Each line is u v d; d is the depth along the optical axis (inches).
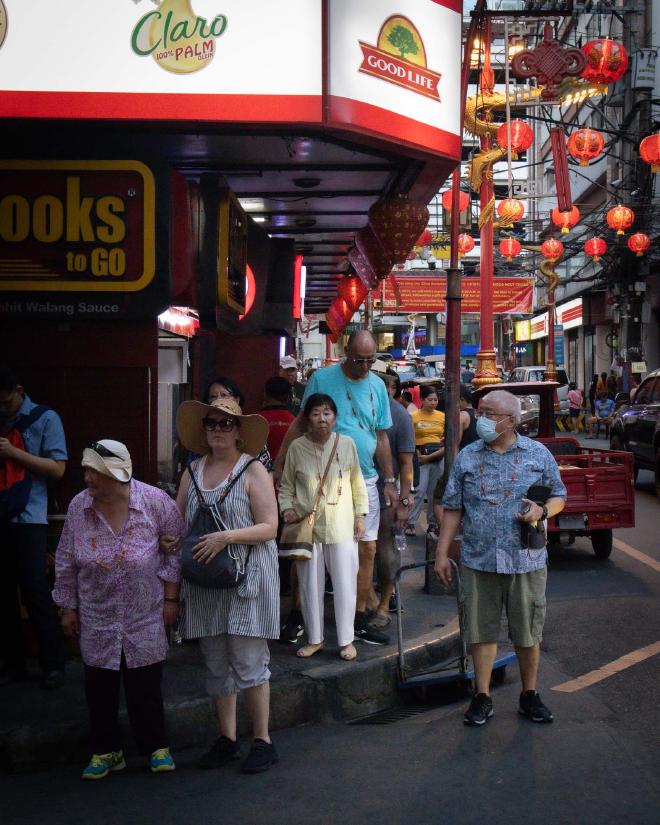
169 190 239.6
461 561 199.5
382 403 249.1
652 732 192.5
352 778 172.1
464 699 220.1
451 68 276.7
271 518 173.2
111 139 237.9
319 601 227.5
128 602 169.5
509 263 1387.8
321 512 224.4
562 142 565.0
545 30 361.4
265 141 273.7
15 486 204.4
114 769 177.6
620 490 382.3
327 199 364.2
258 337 398.6
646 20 1003.9
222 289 288.7
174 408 413.7
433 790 165.3
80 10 228.2
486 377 593.3
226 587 169.6
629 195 1007.6
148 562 169.9
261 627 172.6
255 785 169.9
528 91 512.7
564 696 218.1
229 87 233.0
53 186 238.5
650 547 420.5
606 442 1016.9
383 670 219.1
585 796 161.0
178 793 167.0
